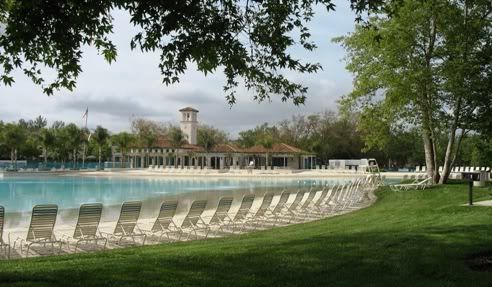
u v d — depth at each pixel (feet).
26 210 68.23
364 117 100.22
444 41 87.45
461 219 41.70
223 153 272.72
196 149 288.10
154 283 20.01
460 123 88.89
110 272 21.93
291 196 87.20
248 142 351.46
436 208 54.13
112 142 281.33
